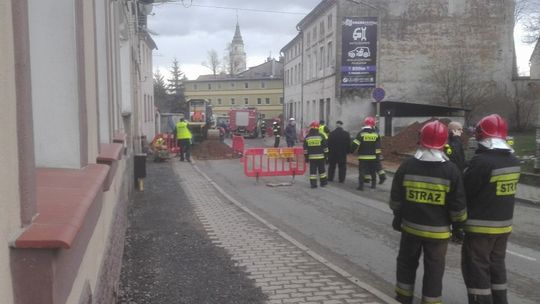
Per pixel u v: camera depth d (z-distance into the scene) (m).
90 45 3.27
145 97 31.64
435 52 30.16
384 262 6.59
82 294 2.38
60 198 2.03
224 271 5.84
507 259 6.79
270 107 94.06
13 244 1.52
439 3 30.02
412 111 28.55
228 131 50.91
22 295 1.58
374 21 29.67
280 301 4.88
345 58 29.84
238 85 95.50
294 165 15.26
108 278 4.03
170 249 6.84
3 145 1.46
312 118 39.28
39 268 1.59
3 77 1.47
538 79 29.59
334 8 31.67
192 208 10.07
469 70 30.05
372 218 9.45
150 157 23.27
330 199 11.69
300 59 45.66
